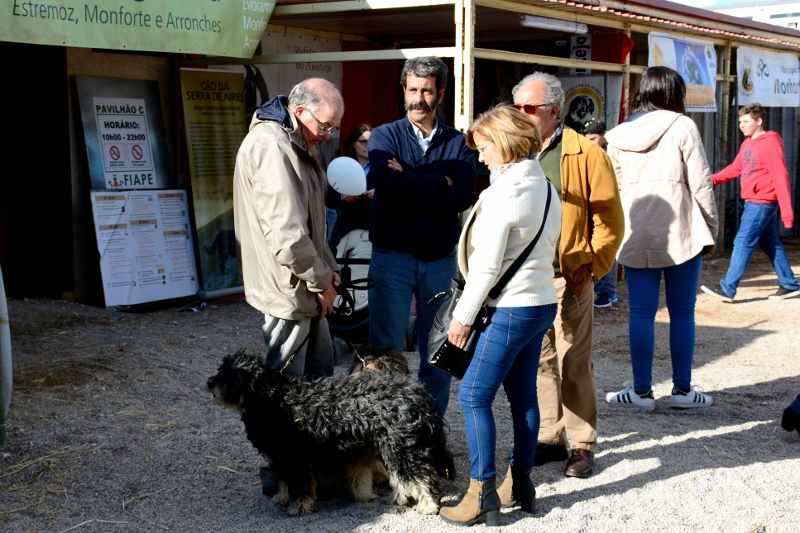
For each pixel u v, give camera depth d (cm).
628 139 540
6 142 849
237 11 811
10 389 477
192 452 482
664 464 469
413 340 732
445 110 1274
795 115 1628
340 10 832
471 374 375
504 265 365
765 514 404
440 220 466
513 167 361
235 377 379
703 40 1181
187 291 920
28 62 833
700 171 529
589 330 448
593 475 453
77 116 851
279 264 392
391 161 458
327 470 405
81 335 731
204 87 947
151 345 712
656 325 841
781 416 558
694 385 634
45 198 839
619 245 436
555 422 468
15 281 862
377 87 1202
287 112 403
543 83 429
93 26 684
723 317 886
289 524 391
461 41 767
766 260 1300
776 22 2095
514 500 407
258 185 383
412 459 393
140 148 905
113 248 855
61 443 485
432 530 384
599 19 966
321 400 386
